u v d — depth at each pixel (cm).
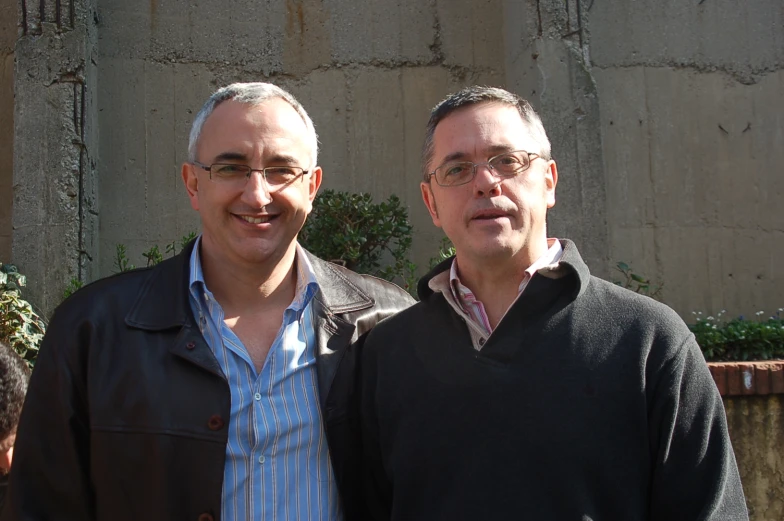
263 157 213
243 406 205
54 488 201
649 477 183
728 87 654
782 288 653
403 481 196
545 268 196
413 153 616
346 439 216
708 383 186
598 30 639
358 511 222
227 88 221
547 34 553
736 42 656
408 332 216
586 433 179
